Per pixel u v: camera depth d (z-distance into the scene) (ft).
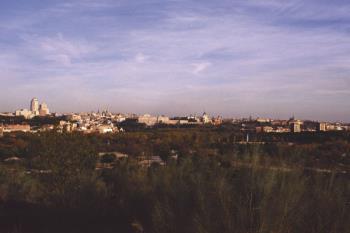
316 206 16.79
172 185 24.38
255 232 16.33
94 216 33.53
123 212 34.04
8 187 44.01
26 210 36.01
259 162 18.29
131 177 37.68
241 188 17.95
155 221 21.43
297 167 18.07
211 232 17.30
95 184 38.60
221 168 20.71
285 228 16.25
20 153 107.96
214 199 18.21
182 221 20.56
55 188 40.55
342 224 16.19
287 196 16.42
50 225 30.50
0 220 32.42
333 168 18.42
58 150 43.19
